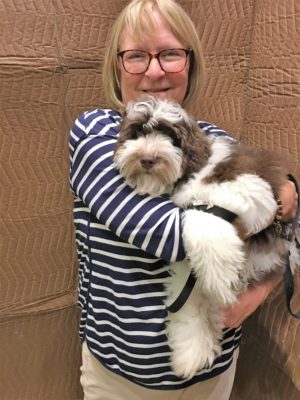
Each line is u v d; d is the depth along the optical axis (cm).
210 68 210
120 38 152
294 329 179
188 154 129
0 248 206
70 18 195
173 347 130
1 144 197
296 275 178
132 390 142
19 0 186
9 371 219
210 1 205
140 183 122
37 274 214
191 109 203
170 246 116
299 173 178
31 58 192
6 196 202
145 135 126
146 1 148
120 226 118
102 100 206
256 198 121
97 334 139
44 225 210
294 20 186
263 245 136
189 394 142
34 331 219
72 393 232
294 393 175
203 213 120
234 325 138
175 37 152
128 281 127
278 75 193
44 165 204
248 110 211
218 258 117
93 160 123
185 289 126
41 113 199
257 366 202
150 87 152
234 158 132
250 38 208
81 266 147
